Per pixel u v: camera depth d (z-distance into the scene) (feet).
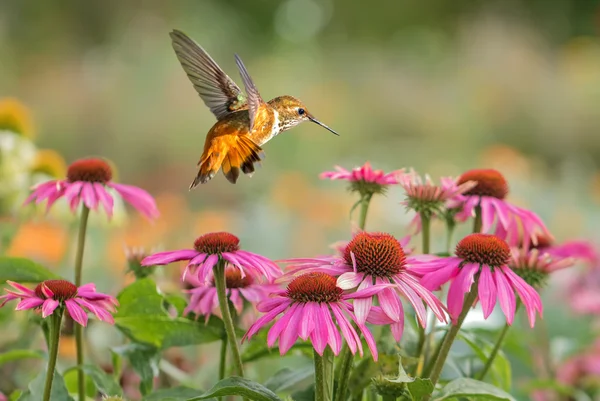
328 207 22.41
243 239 21.75
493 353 12.09
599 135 39.47
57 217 13.28
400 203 12.16
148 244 18.17
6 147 13.33
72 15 44.65
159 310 12.09
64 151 33.14
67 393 11.96
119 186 12.29
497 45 45.37
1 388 12.75
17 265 12.08
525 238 12.16
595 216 24.62
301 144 31.37
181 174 30.40
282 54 44.65
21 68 38.78
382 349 12.01
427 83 42.93
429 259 11.87
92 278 16.14
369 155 32.86
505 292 11.77
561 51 50.75
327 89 39.93
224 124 11.87
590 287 13.44
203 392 12.00
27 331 12.71
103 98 34.04
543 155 39.37
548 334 15.53
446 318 11.73
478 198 12.19
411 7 58.29
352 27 57.31
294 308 11.66
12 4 43.98
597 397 13.12
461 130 38.65
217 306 12.06
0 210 13.26
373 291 11.68
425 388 11.69
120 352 12.12
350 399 11.93
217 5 53.36
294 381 12.02
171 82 34.73
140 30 39.55
